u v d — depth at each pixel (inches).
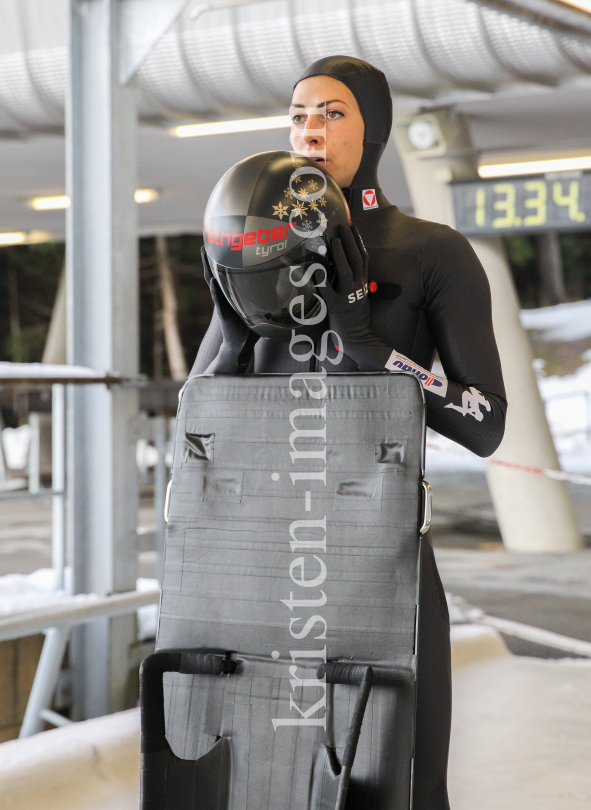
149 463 548.4
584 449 765.3
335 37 284.4
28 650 176.7
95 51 182.5
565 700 190.5
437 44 276.8
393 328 79.0
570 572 339.3
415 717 69.9
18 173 469.7
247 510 73.9
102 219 183.3
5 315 1476.4
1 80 314.5
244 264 71.5
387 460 70.7
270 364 82.6
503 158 448.5
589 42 246.7
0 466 582.9
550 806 139.6
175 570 75.6
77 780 138.8
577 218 339.6
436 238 79.8
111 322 181.9
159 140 396.2
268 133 381.4
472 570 344.8
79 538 185.3
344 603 70.2
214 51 297.3
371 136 82.6
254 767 70.4
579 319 1178.6
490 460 281.6
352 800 68.1
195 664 71.9
